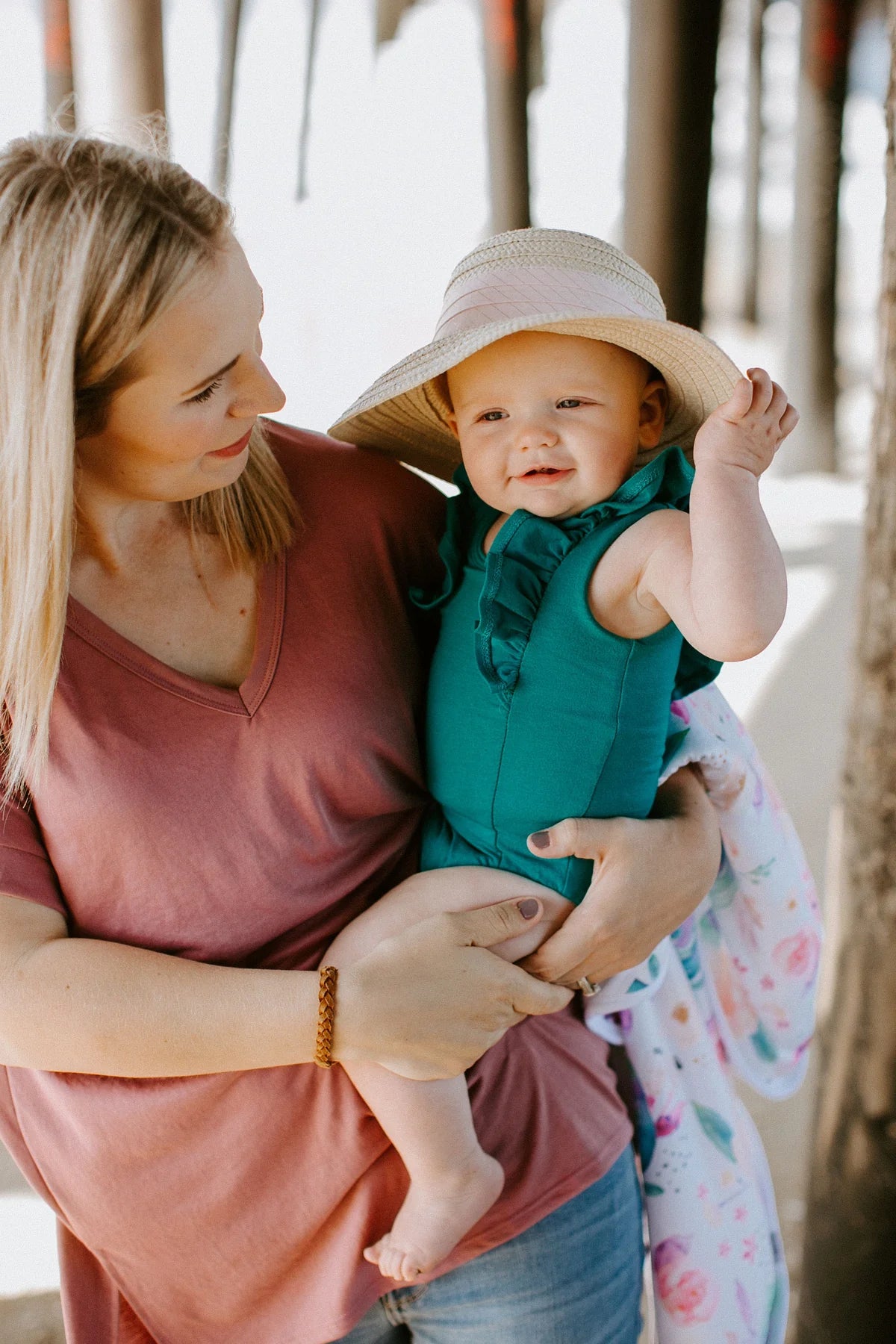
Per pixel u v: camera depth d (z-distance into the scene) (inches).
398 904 51.8
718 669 53.9
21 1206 98.7
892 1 55.2
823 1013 65.6
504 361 50.3
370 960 47.7
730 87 571.2
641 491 49.8
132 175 42.1
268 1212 50.5
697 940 62.9
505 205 226.4
